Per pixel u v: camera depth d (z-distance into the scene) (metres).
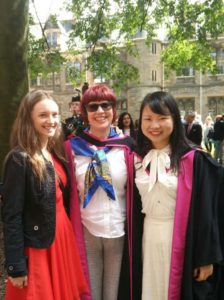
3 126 6.13
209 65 12.65
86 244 2.69
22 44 6.24
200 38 11.68
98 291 2.71
